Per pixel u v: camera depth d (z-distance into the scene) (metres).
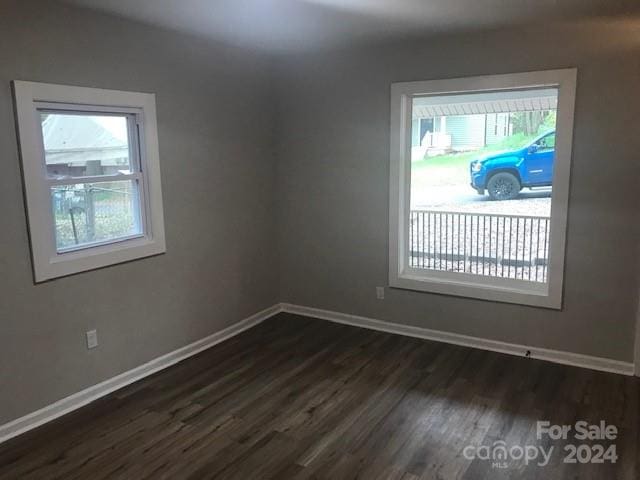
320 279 4.87
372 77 4.28
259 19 3.34
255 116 4.61
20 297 2.95
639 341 3.56
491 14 3.24
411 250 4.56
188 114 3.92
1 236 2.83
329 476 2.57
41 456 2.76
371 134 4.37
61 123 3.14
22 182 2.90
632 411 3.14
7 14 2.76
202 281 4.19
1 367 2.89
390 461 2.69
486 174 4.14
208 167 4.16
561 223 3.70
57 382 3.18
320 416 3.15
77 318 3.27
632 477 2.54
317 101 4.58
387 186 4.37
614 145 3.48
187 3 3.01
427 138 4.34
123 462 2.71
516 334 4.01
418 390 3.47
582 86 3.51
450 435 2.92
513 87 3.74
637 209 3.48
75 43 3.10
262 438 2.92
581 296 3.72
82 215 3.32
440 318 4.32
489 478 2.54
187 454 2.77
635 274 3.54
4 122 2.80
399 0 2.91
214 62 4.11
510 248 4.13
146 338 3.75
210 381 3.65
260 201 4.77
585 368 3.75
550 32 3.55
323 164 4.65
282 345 4.29
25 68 2.86
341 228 4.67
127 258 3.54
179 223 3.94
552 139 3.85
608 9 3.11
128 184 3.60
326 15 3.26
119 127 3.51
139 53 3.50
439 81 3.99
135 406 3.29
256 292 4.80
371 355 4.06
